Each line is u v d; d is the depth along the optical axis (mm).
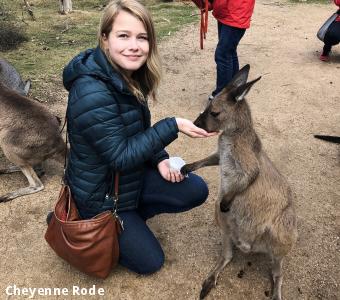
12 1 11125
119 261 3086
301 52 7688
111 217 2777
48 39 8047
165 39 8148
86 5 11391
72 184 2850
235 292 3033
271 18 9844
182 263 3258
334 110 5637
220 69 5355
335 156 4633
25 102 3963
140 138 2648
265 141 4895
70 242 2783
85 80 2498
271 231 2873
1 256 3299
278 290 2959
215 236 3521
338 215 3764
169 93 5996
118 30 2510
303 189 4102
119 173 2811
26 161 3932
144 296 2996
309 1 11500
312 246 3418
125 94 2609
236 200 2945
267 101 5824
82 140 2637
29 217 3707
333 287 3076
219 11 5105
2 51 7316
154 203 3250
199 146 4789
